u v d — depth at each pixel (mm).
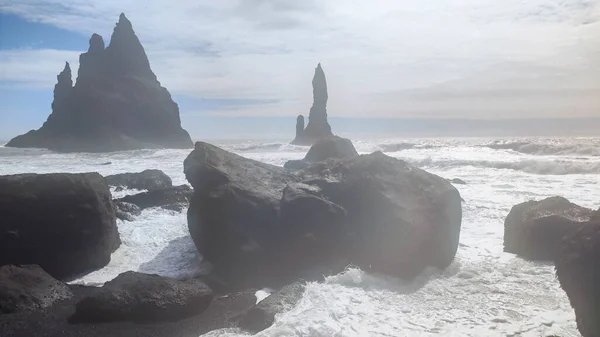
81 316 6168
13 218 7922
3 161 28719
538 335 5219
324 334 5266
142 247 9312
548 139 47312
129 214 10953
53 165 25469
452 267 7832
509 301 6316
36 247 7914
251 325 5844
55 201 8117
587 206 12484
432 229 7672
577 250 4859
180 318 6285
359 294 6680
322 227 7902
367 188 8258
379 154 8805
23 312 6375
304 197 7992
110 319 6141
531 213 8805
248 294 7164
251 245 7887
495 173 21172
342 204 8195
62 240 8039
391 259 7621
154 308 6188
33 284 6898
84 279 7887
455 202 8328
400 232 7645
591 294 4562
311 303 6215
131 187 15250
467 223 11164
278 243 7934
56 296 6871
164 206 11828
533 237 8328
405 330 5430
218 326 5992
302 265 7820
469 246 9219
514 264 7961
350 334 5324
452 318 5785
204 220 8148
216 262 8117
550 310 5949
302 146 40906
